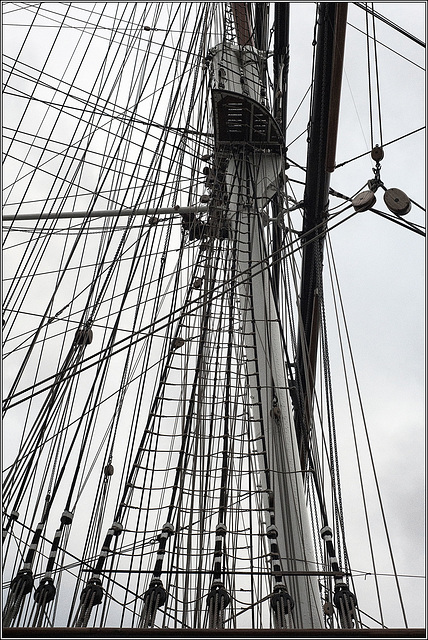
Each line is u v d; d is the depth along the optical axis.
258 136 9.42
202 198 9.04
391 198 5.23
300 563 5.87
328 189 9.32
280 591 4.23
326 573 4.54
